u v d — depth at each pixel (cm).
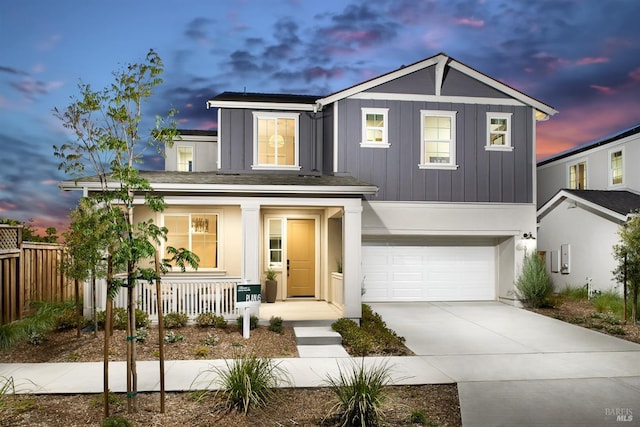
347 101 1410
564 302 1528
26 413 559
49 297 1229
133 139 597
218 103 1399
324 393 645
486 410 601
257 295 994
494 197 1466
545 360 850
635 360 853
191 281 1092
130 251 535
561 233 1792
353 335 953
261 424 543
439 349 932
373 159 1412
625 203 1583
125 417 543
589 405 623
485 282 1580
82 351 853
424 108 1441
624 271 1203
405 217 1423
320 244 1485
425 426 548
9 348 865
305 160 1435
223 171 1397
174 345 909
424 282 1553
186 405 591
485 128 1469
